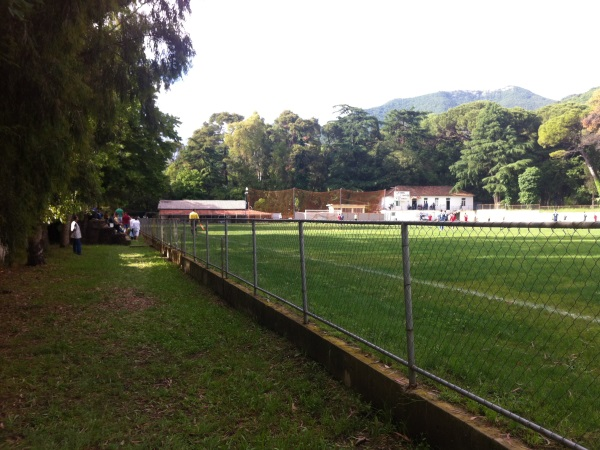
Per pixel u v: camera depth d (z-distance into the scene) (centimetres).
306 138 11256
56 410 441
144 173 3183
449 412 333
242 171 10119
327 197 8744
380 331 529
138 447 370
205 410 441
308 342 570
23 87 643
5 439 387
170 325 758
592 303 635
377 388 419
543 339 504
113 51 980
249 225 888
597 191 8644
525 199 8569
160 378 525
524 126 9675
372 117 11188
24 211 714
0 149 645
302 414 424
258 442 369
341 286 625
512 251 768
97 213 3609
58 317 827
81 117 796
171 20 1078
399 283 624
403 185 10300
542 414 327
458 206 9669
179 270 1488
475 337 515
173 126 3294
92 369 555
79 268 1536
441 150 10831
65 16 680
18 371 550
